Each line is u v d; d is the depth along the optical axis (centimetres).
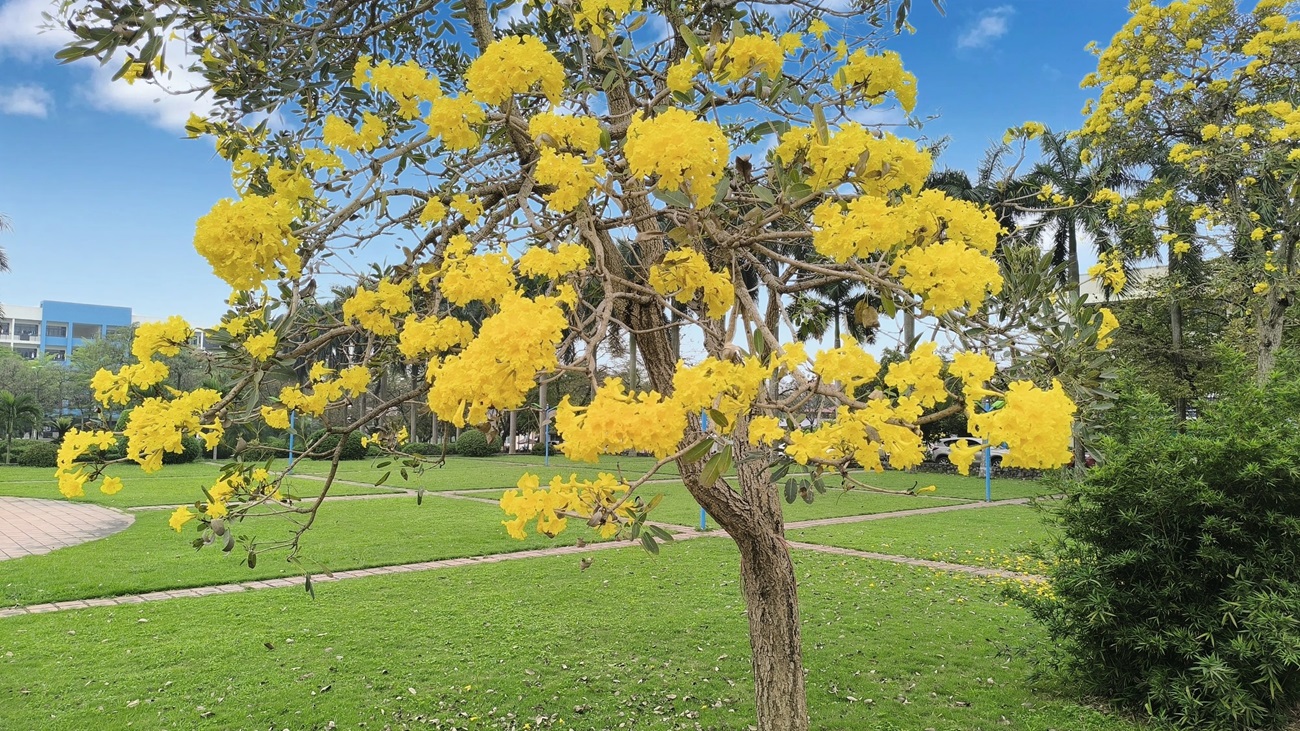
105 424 202
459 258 175
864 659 489
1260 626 350
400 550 865
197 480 1694
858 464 148
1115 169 1006
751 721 397
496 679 457
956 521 1142
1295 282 786
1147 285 1249
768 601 309
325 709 412
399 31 291
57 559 790
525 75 180
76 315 6122
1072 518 423
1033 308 195
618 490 170
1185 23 920
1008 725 391
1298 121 786
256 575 726
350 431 213
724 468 136
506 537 955
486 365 137
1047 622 446
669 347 270
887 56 188
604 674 466
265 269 159
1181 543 394
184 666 475
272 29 229
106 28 144
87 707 411
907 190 188
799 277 317
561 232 229
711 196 159
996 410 142
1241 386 431
